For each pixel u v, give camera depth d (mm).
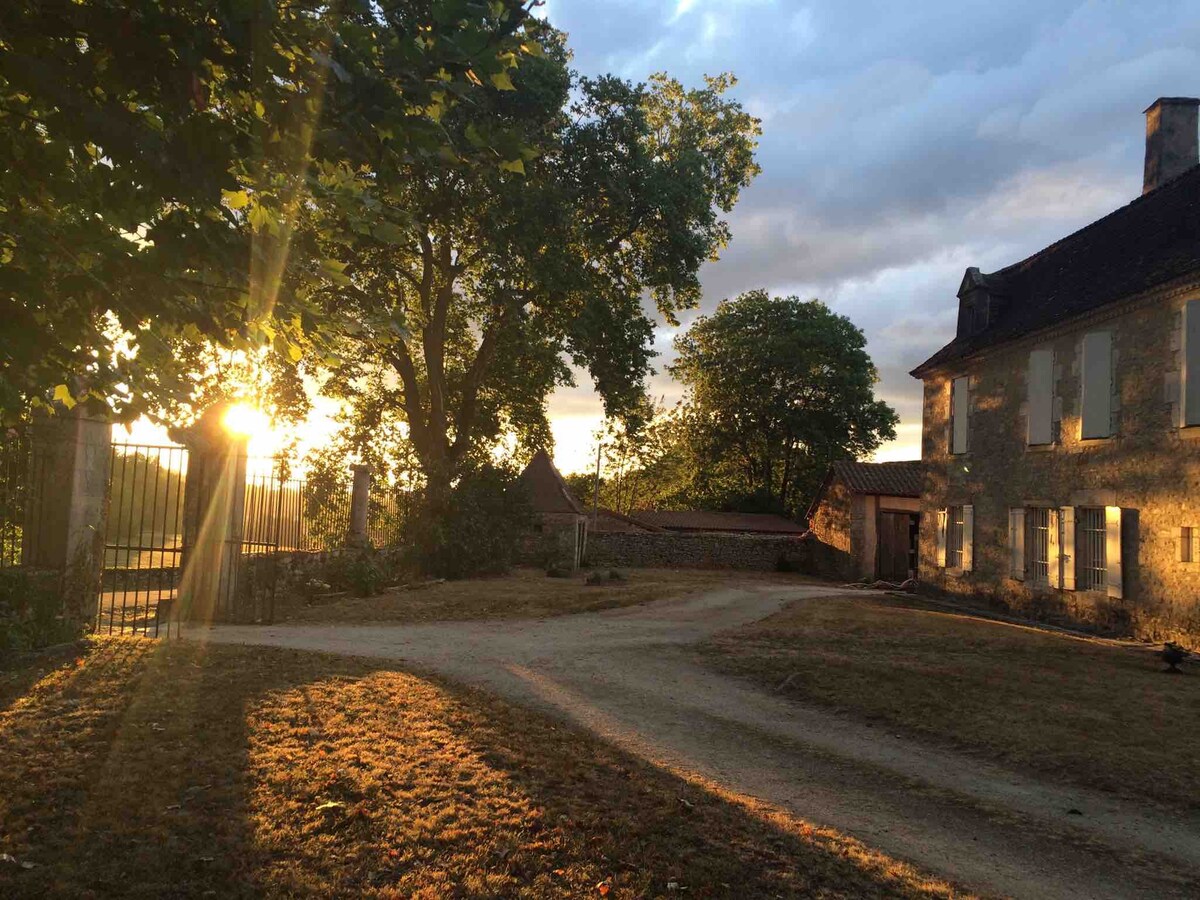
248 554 12922
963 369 20141
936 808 5566
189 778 4750
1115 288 14461
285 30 3262
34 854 3717
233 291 3689
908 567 32625
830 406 44781
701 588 21578
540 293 24422
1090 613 15000
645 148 25688
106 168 3436
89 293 3414
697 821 4719
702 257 26172
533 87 20688
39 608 8484
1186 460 12758
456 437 28578
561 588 20250
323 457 18375
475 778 5078
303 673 7730
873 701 8367
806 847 4516
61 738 5367
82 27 3135
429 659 9500
